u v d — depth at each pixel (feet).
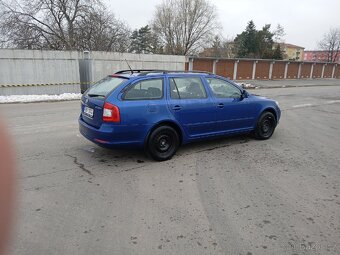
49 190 13.44
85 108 17.95
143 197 12.97
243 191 13.79
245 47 205.57
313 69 142.92
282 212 11.92
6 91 50.80
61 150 19.29
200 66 101.35
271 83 101.81
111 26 99.45
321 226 10.96
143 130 16.63
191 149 20.02
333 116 35.22
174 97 17.84
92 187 13.88
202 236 10.16
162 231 10.41
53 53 53.83
